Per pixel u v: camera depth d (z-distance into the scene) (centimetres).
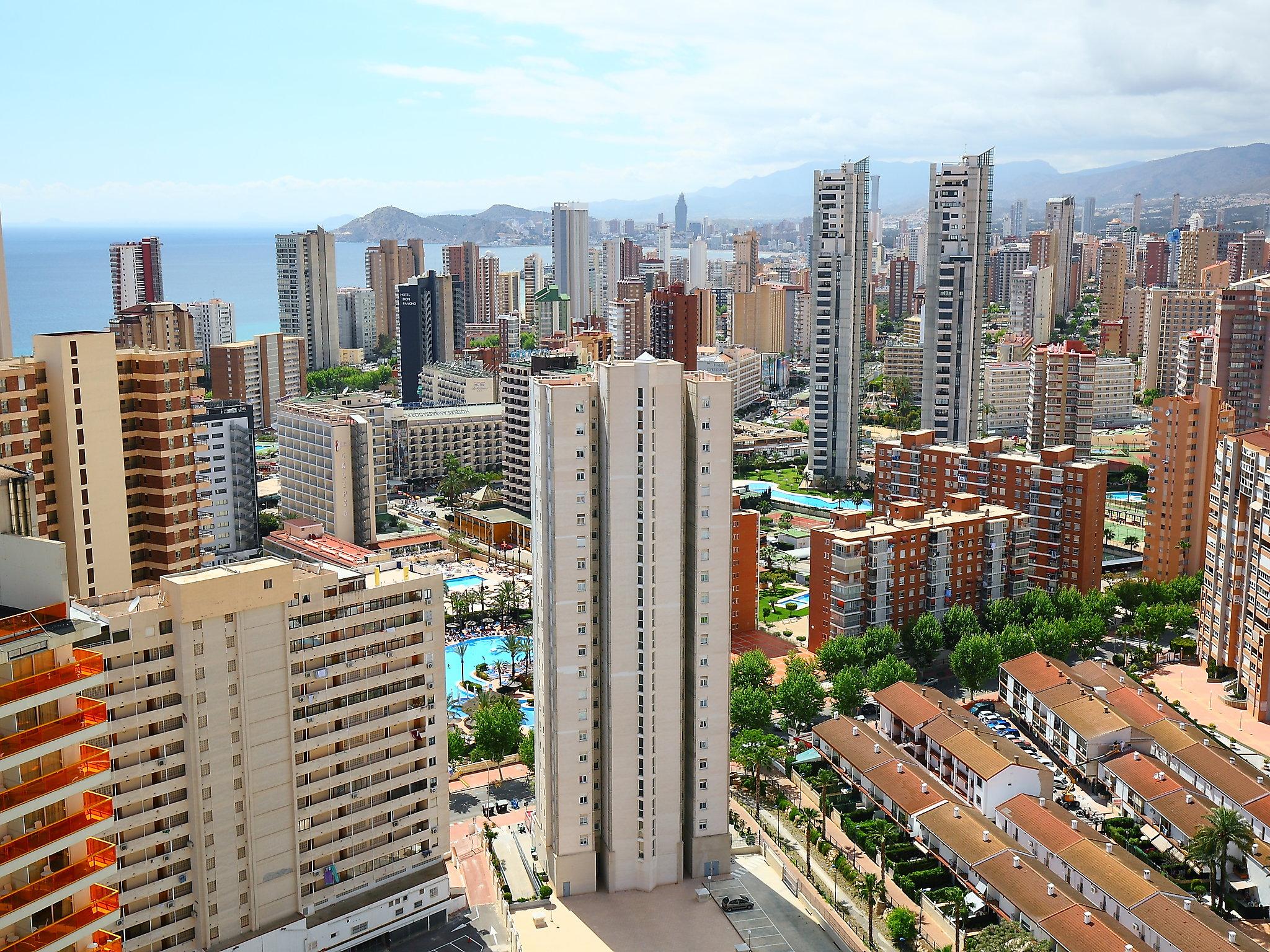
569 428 17350
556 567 17588
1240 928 17438
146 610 14338
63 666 9319
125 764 14288
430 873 17375
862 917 17975
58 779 9238
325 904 16325
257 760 15400
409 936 17212
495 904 18262
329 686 16075
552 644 17838
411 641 16850
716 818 18738
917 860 19388
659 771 18175
